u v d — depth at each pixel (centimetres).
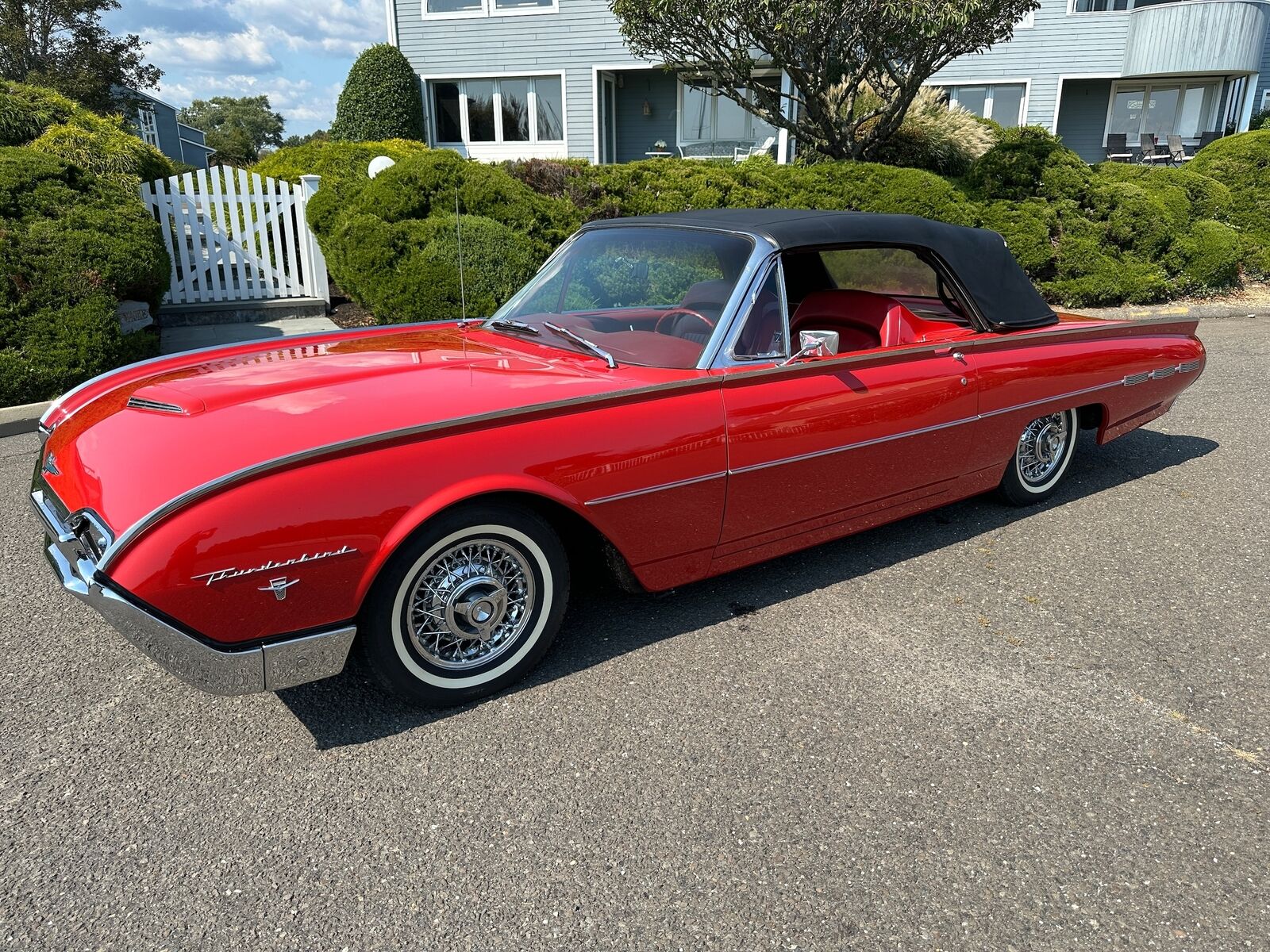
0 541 403
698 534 304
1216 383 743
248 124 11988
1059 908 198
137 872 206
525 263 870
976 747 256
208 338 861
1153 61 1923
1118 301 1152
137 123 2619
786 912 196
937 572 374
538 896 200
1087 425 464
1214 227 1250
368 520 233
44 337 648
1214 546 404
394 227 866
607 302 351
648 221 371
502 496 266
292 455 225
